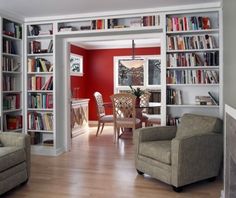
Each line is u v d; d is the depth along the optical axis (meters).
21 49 4.82
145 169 3.54
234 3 2.53
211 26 4.14
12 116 4.73
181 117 3.99
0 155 2.88
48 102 4.82
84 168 3.98
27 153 3.32
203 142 3.24
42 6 4.04
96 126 8.21
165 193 3.09
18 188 3.21
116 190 3.16
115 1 3.82
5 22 4.49
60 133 4.95
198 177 3.24
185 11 4.06
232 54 2.63
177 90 4.33
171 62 4.20
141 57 8.16
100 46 8.35
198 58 4.12
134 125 5.63
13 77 4.77
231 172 2.31
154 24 4.21
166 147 3.33
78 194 3.04
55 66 4.74
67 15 4.53
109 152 4.93
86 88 8.53
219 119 3.46
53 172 3.79
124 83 8.36
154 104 7.31
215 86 4.25
